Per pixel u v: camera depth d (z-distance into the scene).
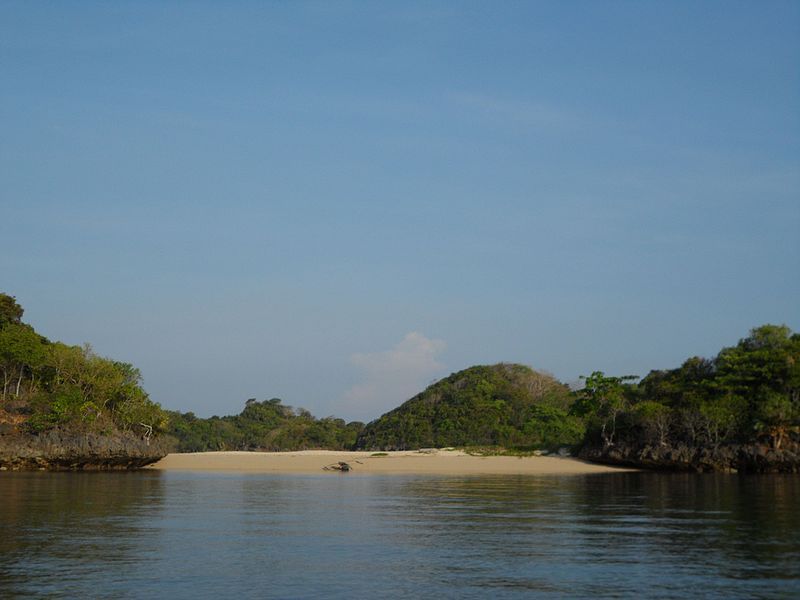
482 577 28.27
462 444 165.75
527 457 122.19
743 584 27.05
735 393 105.31
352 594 25.66
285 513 47.31
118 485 69.12
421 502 54.78
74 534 37.81
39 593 25.62
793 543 35.56
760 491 64.88
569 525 41.94
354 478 83.44
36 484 69.81
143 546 34.44
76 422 95.50
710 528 40.62
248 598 25.06
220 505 51.78
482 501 55.62
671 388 115.06
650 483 75.88
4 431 94.06
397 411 198.12
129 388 104.69
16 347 104.56
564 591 26.08
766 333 118.62
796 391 100.00
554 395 190.00
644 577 28.23
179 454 133.75
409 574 28.73
